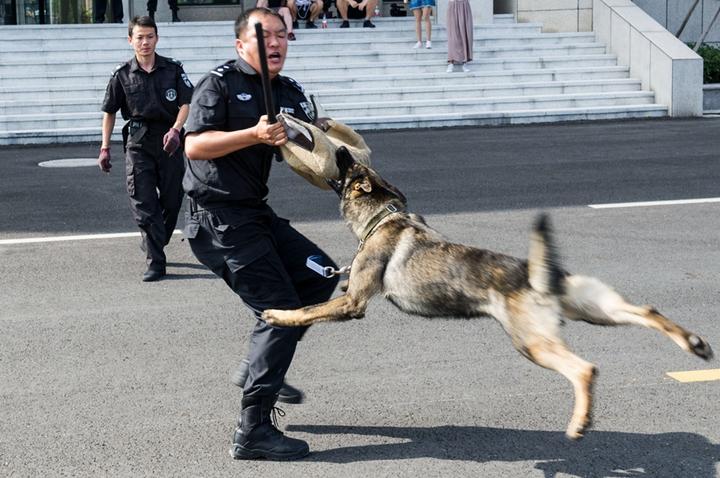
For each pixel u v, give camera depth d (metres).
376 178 5.02
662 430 5.26
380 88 20.59
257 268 4.98
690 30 24.50
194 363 6.43
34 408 5.68
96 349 6.72
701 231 10.15
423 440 5.17
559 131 18.73
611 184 12.91
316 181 5.18
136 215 8.51
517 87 21.08
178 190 8.70
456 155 15.73
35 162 15.49
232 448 5.00
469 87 20.86
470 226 10.52
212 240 5.02
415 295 4.81
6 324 7.31
